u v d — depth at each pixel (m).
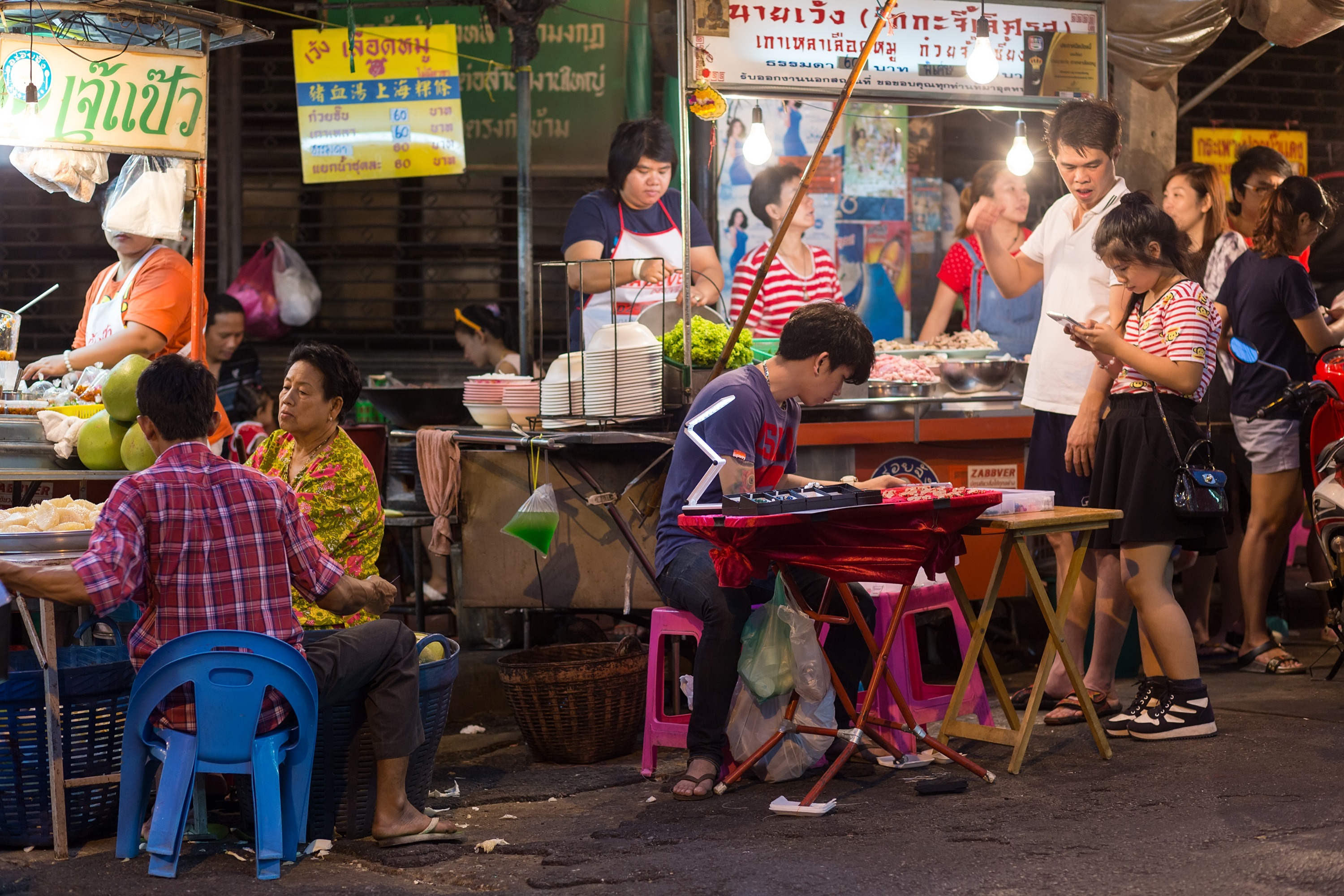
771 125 7.38
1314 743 4.38
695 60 5.26
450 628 6.65
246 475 3.50
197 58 4.78
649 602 5.32
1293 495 5.67
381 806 3.71
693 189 7.21
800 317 4.29
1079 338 4.55
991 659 4.35
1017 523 4.11
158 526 3.39
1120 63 6.98
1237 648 6.11
